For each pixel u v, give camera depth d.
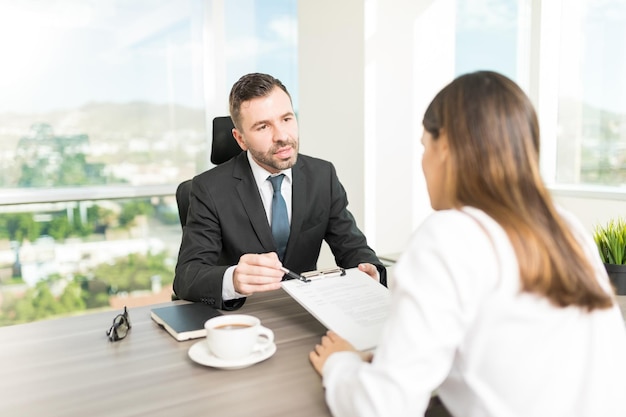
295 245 1.78
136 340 1.13
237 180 1.74
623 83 2.85
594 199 2.90
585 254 0.76
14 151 3.06
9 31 2.98
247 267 1.27
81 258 3.30
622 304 1.31
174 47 3.44
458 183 0.77
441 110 0.80
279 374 0.94
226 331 0.95
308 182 1.83
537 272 0.70
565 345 0.72
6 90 3.00
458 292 0.69
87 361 1.02
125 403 0.84
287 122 1.64
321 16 3.25
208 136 3.59
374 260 1.74
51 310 3.25
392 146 3.14
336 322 1.08
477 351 0.72
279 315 1.27
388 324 0.74
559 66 3.16
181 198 2.00
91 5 3.16
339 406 0.77
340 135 3.19
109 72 3.26
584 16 3.00
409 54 3.15
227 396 0.86
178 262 1.63
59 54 3.11
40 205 3.15
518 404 0.71
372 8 2.96
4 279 3.10
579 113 3.08
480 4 3.34
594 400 0.72
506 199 0.74
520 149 0.75
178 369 0.97
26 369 0.98
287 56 3.75
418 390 0.68
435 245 0.72
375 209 3.11
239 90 1.63
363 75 2.99
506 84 0.77
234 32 3.58
